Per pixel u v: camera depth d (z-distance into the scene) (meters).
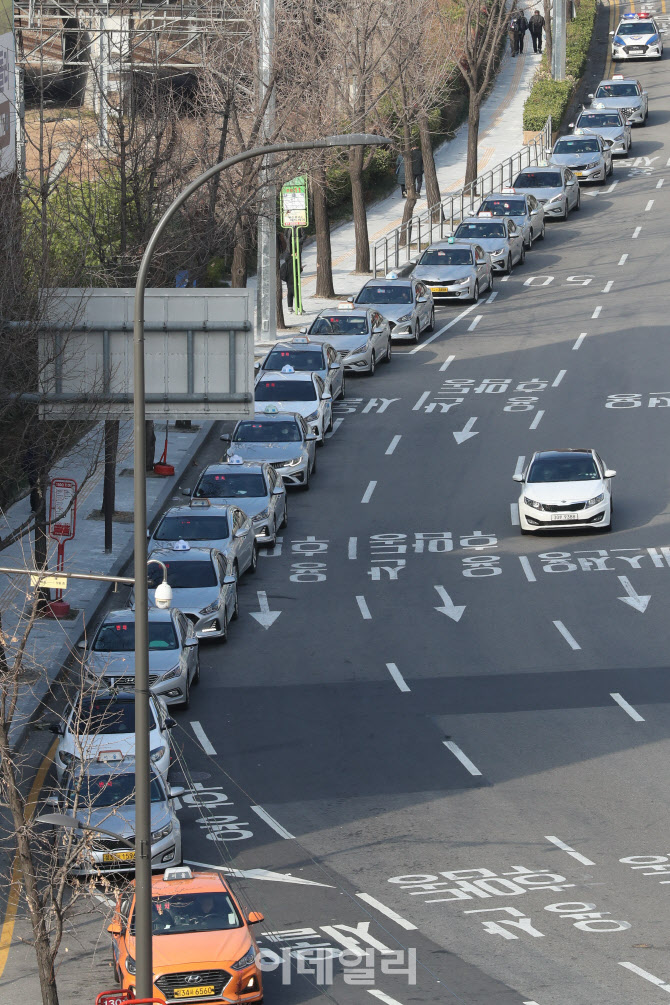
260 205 85.12
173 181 69.88
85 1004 31.89
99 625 51.62
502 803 42.19
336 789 43.59
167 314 44.44
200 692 51.31
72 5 77.81
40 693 49.91
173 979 30.59
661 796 42.34
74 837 36.41
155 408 44.53
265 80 83.38
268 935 34.50
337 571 62.72
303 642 55.50
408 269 110.19
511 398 83.25
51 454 51.72
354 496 71.56
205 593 55.62
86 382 45.62
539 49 179.12
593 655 53.12
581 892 36.31
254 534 63.62
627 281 102.38
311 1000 30.91
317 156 92.06
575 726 47.41
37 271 50.41
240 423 74.00
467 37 127.00
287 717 48.97
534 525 65.25
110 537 63.84
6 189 52.50
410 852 39.22
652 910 35.06
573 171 124.94
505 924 34.50
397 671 52.50
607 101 142.25
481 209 112.88
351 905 36.09
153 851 37.84
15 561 61.72
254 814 42.09
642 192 123.44
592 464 67.06
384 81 115.38
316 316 96.31
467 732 47.31
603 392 83.12
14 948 35.22
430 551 64.56
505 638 55.03
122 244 64.75
